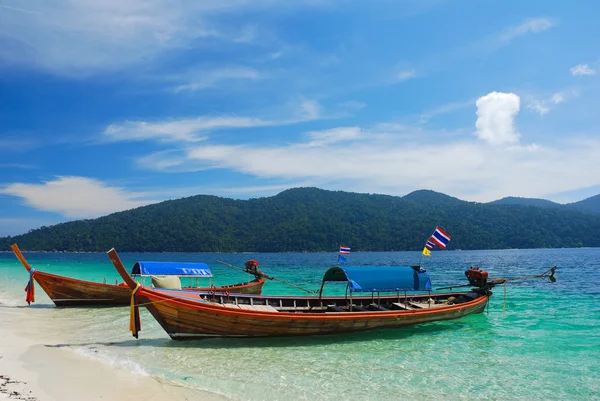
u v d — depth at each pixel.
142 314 19.81
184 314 13.16
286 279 44.91
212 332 13.66
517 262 75.19
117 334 15.28
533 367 11.81
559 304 23.53
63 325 16.98
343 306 17.81
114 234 199.25
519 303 23.89
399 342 14.52
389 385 10.22
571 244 160.25
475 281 19.69
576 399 9.55
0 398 7.90
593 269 53.94
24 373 9.73
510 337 15.32
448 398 9.48
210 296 16.00
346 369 11.41
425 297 19.69
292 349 13.43
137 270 16.17
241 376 10.60
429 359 12.49
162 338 14.62
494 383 10.50
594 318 19.14
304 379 10.52
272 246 179.12
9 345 12.73
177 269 16.28
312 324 14.26
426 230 169.25
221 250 178.88
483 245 159.88
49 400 8.06
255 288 23.77
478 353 13.18
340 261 20.88
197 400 8.71
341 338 14.82
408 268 16.48
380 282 15.57
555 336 15.57
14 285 35.25
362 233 177.75
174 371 10.80
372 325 15.06
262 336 14.06
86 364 10.93
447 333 15.96
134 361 11.65
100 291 22.02
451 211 197.75
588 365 12.04
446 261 84.81
